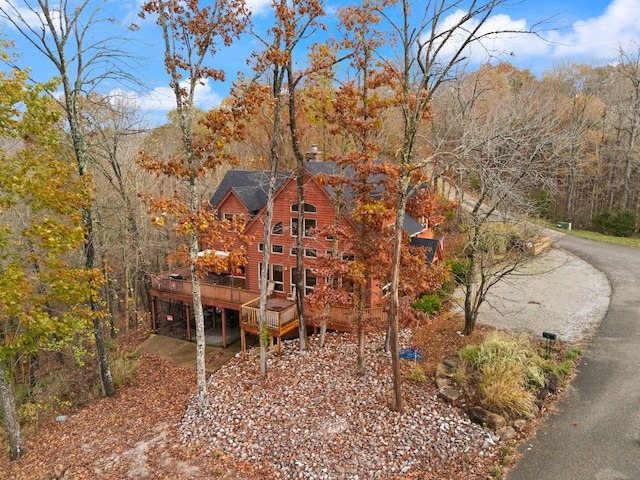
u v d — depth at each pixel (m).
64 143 15.87
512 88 41.34
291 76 14.69
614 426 11.01
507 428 11.01
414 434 11.09
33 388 17.72
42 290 18.27
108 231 23.50
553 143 16.14
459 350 15.17
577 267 24.94
